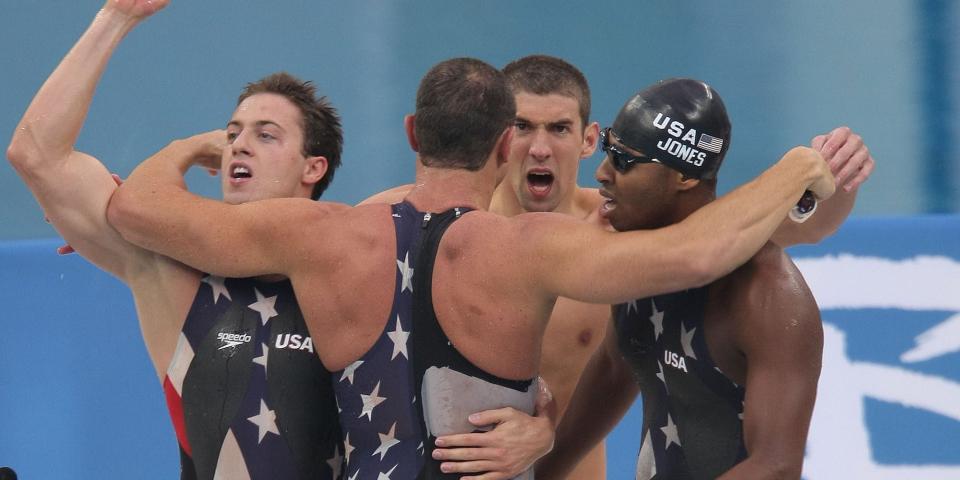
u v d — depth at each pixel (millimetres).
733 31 31797
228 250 11172
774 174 10594
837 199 13156
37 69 29953
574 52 30859
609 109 28250
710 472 11344
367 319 10914
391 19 32656
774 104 28656
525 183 15250
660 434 11797
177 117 28344
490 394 10898
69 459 19141
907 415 18000
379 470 10875
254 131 12742
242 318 11844
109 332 19359
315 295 11109
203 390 11789
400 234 11023
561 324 15234
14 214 26281
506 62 30281
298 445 11727
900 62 30047
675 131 11016
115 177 12641
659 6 33250
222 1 33219
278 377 11695
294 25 32219
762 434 10539
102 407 19203
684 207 11305
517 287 10734
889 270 18312
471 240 10859
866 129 27750
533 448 10984
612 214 11602
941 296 18219
